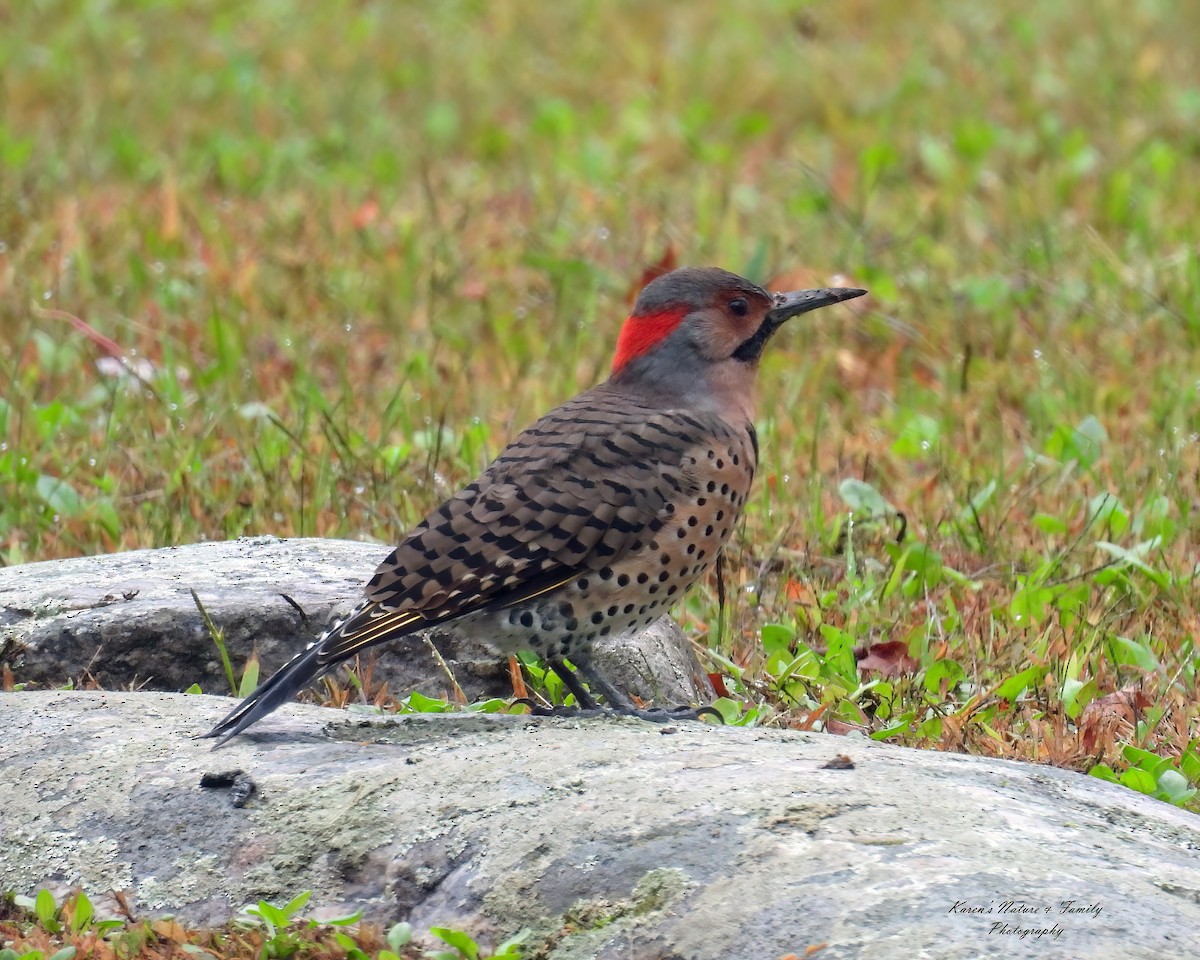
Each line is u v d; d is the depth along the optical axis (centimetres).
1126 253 1828
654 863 665
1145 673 1034
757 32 2773
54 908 716
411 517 1254
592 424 862
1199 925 604
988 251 1883
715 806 686
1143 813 725
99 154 2175
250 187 2062
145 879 732
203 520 1277
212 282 1752
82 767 784
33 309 1656
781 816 675
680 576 859
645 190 2088
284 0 2930
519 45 2755
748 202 2080
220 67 2584
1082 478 1340
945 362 1623
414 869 704
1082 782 757
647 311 914
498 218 2006
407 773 744
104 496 1297
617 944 645
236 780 759
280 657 980
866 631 1093
